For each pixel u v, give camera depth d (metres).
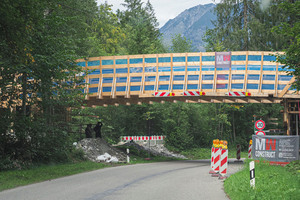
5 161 16.53
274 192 8.86
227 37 47.34
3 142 18.12
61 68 18.67
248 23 46.03
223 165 14.40
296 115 28.84
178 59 28.52
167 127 44.97
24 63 16.98
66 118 23.52
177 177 14.84
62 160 21.19
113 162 24.30
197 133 50.38
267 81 27.95
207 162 29.09
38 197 9.24
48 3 18.09
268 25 45.47
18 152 18.45
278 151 18.83
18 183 12.04
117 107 44.28
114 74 29.48
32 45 17.11
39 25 16.89
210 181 13.25
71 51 18.78
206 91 28.12
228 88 28.08
